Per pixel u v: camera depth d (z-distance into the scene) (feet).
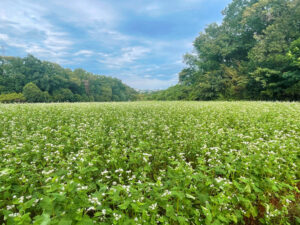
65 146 17.46
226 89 135.33
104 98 392.68
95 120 29.81
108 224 7.91
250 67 117.70
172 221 9.03
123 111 42.88
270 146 15.60
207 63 166.50
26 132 21.09
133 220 7.81
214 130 23.62
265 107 45.32
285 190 11.93
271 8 110.93
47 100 234.58
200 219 8.83
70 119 30.66
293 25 102.73
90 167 11.32
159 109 47.60
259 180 11.83
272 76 103.71
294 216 9.85
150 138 20.44
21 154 14.15
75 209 7.76
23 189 10.18
